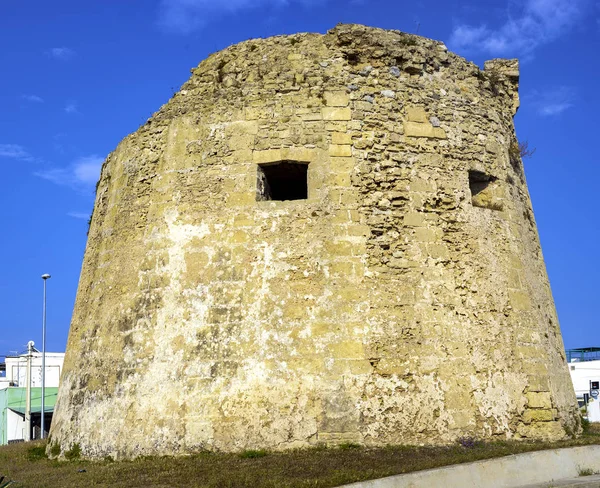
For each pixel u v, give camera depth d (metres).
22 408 38.75
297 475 10.62
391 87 14.84
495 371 13.84
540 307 15.43
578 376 38.72
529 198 17.02
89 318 15.70
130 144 15.99
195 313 13.73
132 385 13.76
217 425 12.89
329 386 12.85
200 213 14.34
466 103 15.48
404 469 10.70
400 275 13.68
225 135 14.65
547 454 11.72
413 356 13.27
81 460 13.91
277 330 13.24
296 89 14.64
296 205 13.92
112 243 15.62
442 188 14.56
